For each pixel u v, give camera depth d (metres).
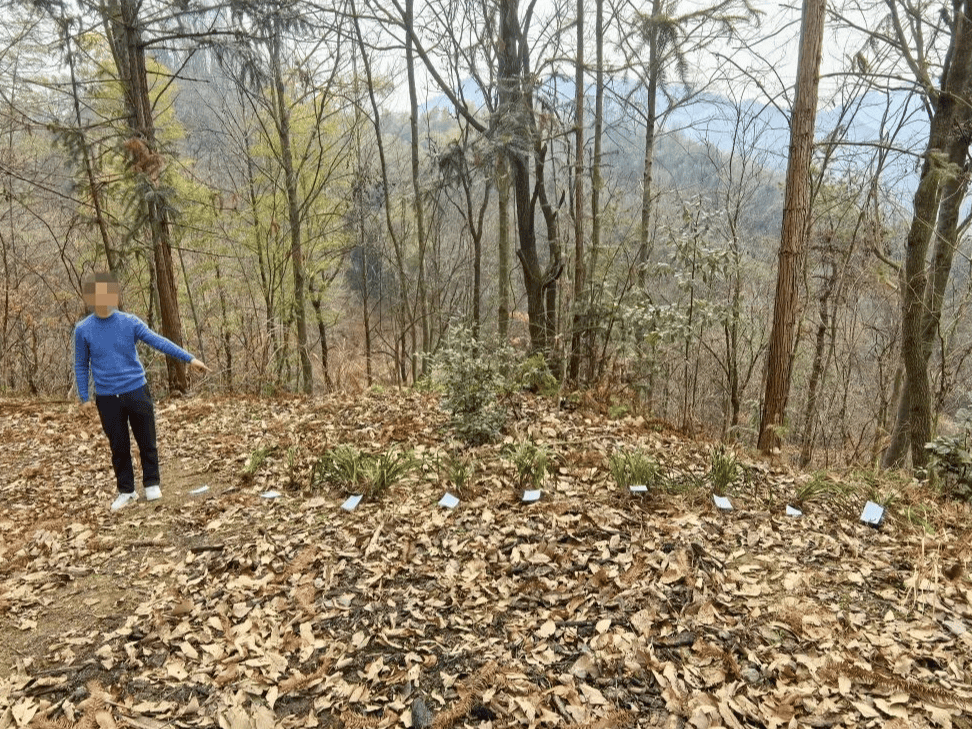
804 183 5.63
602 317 8.70
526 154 8.19
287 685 2.76
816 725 2.38
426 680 2.75
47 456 6.46
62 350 14.70
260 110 14.20
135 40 8.54
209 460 5.96
